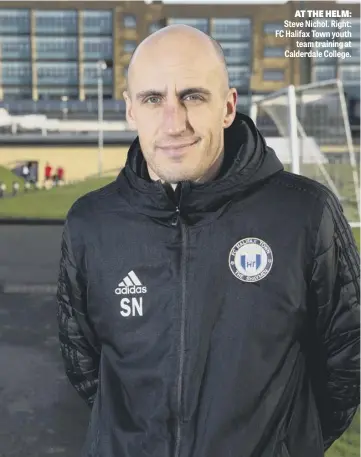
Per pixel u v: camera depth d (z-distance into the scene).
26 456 3.98
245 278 1.42
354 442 3.75
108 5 37.91
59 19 38.66
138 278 1.46
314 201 1.45
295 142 9.16
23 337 6.51
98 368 1.70
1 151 34.69
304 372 1.48
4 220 16.75
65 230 1.57
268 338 1.41
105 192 1.56
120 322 1.47
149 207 1.45
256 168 1.45
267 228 1.43
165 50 1.36
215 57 1.39
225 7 36.41
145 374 1.43
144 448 1.40
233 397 1.39
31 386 5.12
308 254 1.42
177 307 1.42
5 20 38.12
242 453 1.38
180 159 1.39
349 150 9.85
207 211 1.43
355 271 1.49
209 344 1.41
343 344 1.50
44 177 32.50
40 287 8.84
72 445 4.12
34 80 38.44
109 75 38.38
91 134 34.81
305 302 1.44
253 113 11.20
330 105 9.89
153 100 1.39
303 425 1.45
